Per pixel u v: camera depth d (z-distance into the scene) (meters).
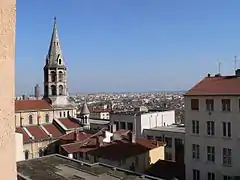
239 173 40.84
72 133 72.31
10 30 2.57
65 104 85.00
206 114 44.59
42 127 76.81
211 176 43.94
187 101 46.91
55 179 23.98
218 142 43.16
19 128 72.75
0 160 2.53
